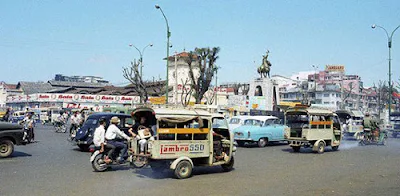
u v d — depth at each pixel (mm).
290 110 19641
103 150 11898
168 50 32125
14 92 85375
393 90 89562
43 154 16281
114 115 17484
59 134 29484
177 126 11227
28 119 21375
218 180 10852
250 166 13859
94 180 10508
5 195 8461
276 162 15062
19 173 11383
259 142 22000
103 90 69188
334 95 83375
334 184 10328
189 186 9891
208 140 11914
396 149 21531
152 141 10750
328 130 19797
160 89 60344
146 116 11852
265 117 22906
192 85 46781
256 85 52656
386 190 9578
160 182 10445
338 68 100812
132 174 11703
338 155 18016
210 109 13430
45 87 83312
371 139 24516
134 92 64500
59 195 8570
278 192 9195
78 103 56531
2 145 14766
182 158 11078
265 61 52812
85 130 17453
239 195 8828
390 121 36781
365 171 12789
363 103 97188
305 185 10148
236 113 46281
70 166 13000
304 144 18719
